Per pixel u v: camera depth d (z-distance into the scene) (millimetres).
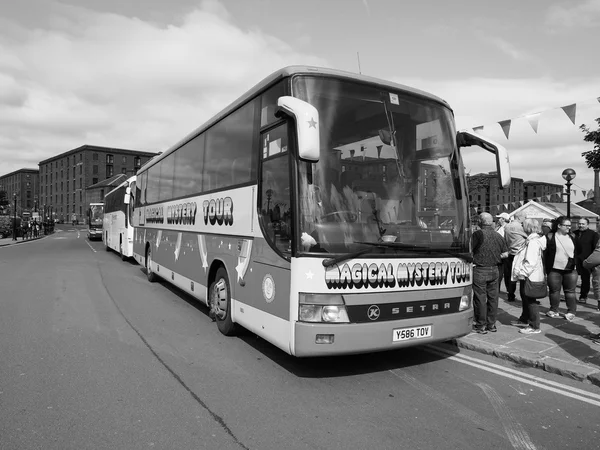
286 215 4855
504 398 4648
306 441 3676
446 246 5254
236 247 6301
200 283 7984
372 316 4703
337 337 4504
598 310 8836
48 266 17250
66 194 113875
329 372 5367
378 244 4770
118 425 3904
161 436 3719
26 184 144375
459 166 5645
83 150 103750
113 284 12375
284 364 5625
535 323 6895
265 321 5301
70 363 5543
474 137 5633
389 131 5215
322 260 4539
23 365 5453
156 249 11898
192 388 4793
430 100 5590
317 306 4520
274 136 5242
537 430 3953
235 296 6340
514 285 9703
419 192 5227
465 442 3717
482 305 6891
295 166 4680
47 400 4418
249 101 6059
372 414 4219
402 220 5035
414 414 4238
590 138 14969
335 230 4656
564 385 5020
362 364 5688
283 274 4879
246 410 4262
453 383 5062
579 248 9859
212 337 6855
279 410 4273
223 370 5379
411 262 4965
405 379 5176
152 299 10094
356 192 4855
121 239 20188
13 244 35125
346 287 4594
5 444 3547
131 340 6641
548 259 8133
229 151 6750
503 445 3680
